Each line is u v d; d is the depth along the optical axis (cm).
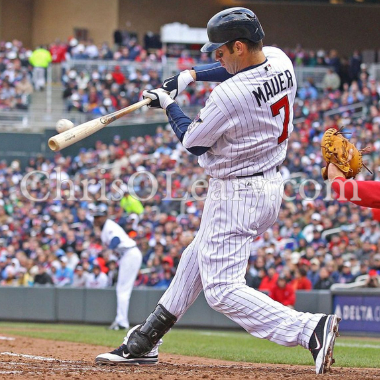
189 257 1633
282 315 1484
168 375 1468
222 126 1461
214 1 12075
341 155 1543
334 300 4409
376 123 6875
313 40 12012
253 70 1460
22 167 8169
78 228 6138
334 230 5381
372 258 4872
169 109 1576
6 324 4781
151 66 8819
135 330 1683
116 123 8081
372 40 12038
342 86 9012
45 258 5419
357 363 2073
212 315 4684
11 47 9300
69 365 1702
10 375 1461
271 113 1475
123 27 11869
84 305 4884
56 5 11662
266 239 5400
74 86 8656
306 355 2406
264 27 11962
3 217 6512
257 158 1495
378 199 1465
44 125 8469
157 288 4728
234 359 2167
